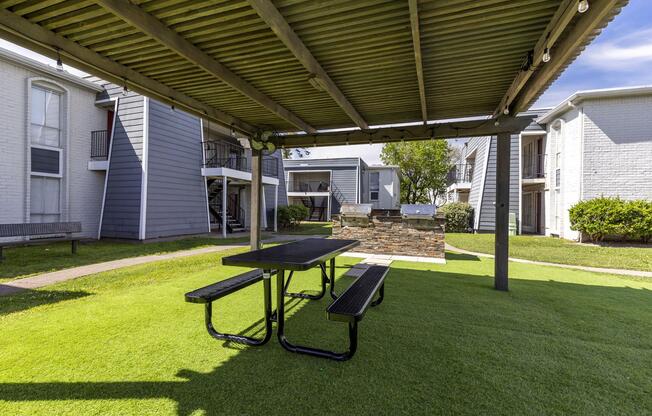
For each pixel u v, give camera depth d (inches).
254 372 83.1
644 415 67.9
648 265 247.4
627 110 380.8
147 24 91.9
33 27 95.1
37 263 224.7
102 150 386.3
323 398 72.5
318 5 87.6
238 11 91.3
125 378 79.4
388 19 94.0
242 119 196.1
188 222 418.3
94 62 113.9
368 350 95.7
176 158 400.2
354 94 150.8
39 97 334.3
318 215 848.3
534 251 315.0
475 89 143.8
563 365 88.0
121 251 285.9
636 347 99.5
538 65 111.7
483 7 86.7
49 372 81.3
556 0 83.4
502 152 167.6
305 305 138.8
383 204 808.3
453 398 72.9
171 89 148.5
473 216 552.1
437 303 141.9
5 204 301.0
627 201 361.1
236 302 140.0
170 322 115.1
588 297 153.9
